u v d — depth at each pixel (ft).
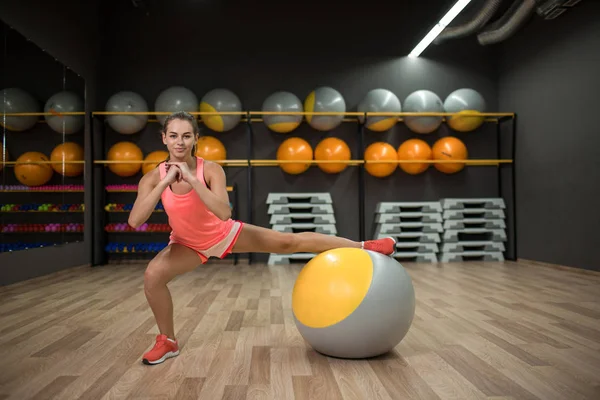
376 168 16.70
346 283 5.48
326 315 5.50
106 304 9.43
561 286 11.43
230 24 17.95
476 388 4.75
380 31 18.29
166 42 17.78
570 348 6.17
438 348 6.21
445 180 18.15
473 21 15.74
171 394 4.61
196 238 5.79
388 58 18.28
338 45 18.19
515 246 17.31
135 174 17.22
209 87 17.76
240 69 17.89
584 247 13.84
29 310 8.84
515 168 17.43
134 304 9.43
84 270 15.14
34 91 12.93
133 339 6.76
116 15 17.71
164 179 5.12
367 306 5.36
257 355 5.94
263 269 15.19
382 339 5.48
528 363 5.55
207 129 17.54
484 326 7.42
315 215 16.53
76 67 15.69
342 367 5.44
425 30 15.97
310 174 17.72
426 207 16.99
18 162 12.10
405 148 16.84
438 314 8.32
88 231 16.37
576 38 14.12
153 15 17.78
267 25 18.04
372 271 5.56
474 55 18.52
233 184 17.46
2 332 7.18
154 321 7.92
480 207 17.78
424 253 16.79
